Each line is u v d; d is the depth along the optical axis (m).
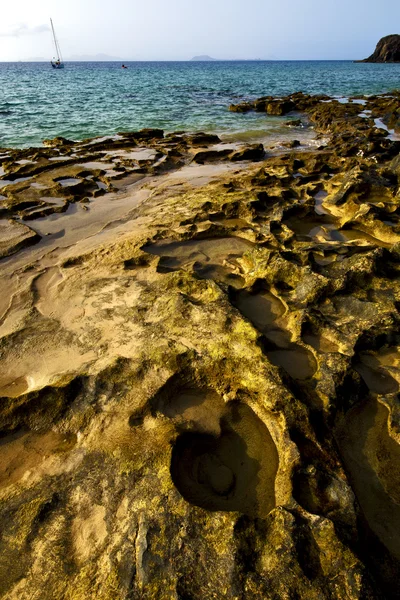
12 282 6.20
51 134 20.53
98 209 9.43
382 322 4.44
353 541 2.57
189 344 4.17
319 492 2.88
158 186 11.27
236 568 2.37
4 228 8.09
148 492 2.83
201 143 17.95
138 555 2.48
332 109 25.11
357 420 3.59
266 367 3.72
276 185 10.62
